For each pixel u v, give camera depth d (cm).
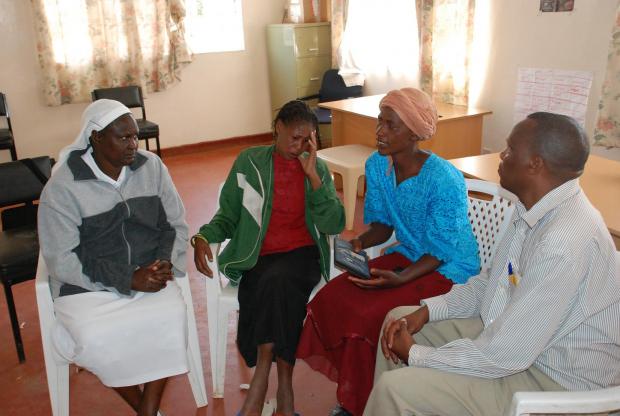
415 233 185
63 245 169
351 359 166
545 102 346
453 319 157
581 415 110
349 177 355
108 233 179
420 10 417
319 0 557
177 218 196
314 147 190
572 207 122
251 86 600
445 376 129
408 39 464
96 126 168
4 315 270
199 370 200
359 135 414
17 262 218
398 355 141
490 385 129
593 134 319
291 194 197
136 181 184
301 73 554
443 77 410
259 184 196
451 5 388
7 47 470
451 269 177
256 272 191
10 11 464
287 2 579
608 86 295
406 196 182
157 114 557
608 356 123
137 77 517
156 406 176
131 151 172
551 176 124
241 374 222
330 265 206
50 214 169
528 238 132
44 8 462
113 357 167
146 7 508
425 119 173
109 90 481
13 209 252
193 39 557
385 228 200
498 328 123
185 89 564
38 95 491
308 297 189
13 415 202
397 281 172
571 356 124
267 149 201
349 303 168
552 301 117
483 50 384
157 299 177
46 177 244
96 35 492
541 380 127
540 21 339
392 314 159
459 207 174
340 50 523
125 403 207
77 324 165
